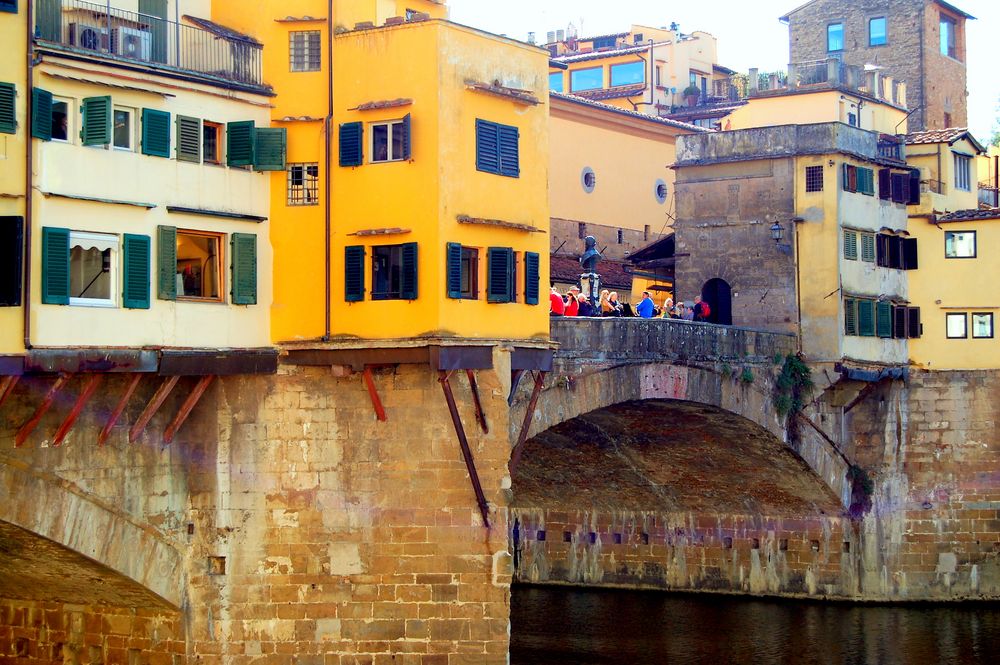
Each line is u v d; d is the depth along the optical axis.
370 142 40.09
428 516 40.09
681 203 65.25
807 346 62.19
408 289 39.19
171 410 40.19
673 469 62.97
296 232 40.53
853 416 64.56
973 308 66.00
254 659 40.47
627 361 50.09
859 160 63.78
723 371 55.69
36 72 35.47
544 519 69.19
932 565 64.81
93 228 36.62
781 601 64.62
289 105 40.72
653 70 89.75
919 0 82.94
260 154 40.12
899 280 66.56
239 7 41.31
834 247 62.09
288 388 40.66
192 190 38.75
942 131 70.31
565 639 56.44
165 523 40.19
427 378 40.00
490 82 40.78
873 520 64.19
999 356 65.56
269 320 40.53
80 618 42.50
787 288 62.75
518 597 65.69
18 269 34.88
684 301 64.88
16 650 43.81
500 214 40.94
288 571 40.53
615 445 60.38
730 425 58.06
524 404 45.50
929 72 83.31
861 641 56.62
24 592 43.06
